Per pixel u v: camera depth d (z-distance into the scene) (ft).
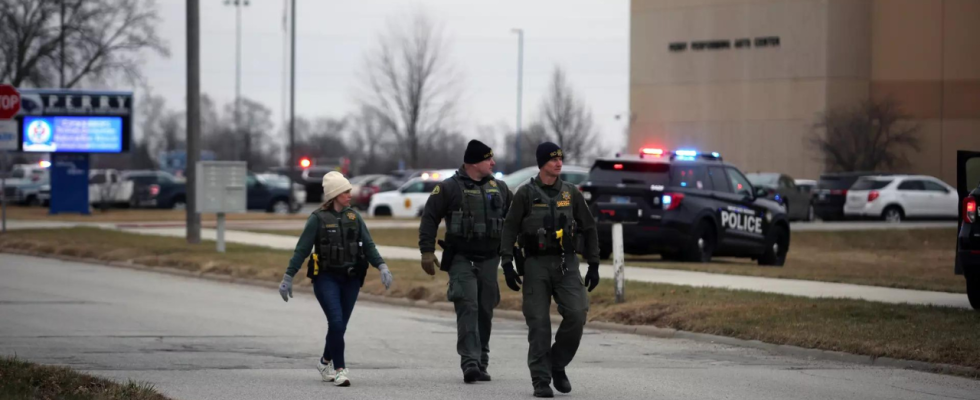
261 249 203.10
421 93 550.36
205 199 195.72
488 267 83.66
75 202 354.95
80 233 241.55
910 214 336.49
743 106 608.19
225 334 109.09
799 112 591.78
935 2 571.28
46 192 436.76
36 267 188.65
